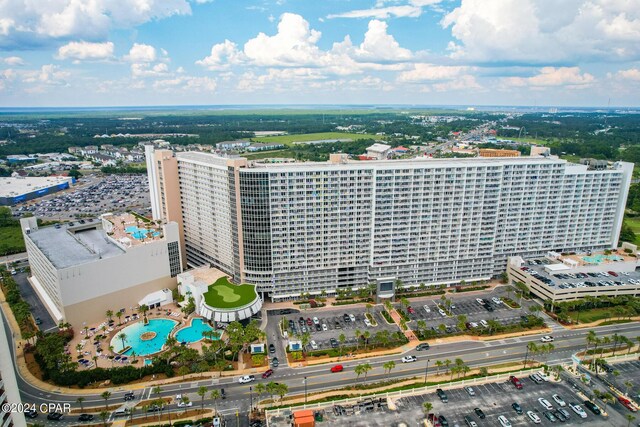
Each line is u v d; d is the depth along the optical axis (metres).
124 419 166.12
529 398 172.38
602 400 172.00
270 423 159.75
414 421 159.12
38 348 199.50
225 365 194.50
